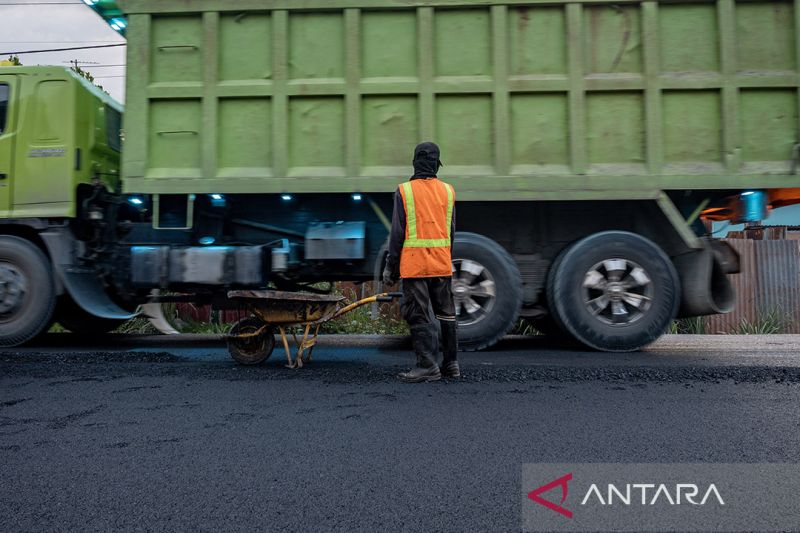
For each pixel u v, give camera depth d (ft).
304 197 19.31
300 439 8.77
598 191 17.60
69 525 5.99
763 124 17.53
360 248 18.60
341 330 28.14
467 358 16.78
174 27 18.48
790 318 31.32
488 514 6.19
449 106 17.98
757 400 10.97
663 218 18.44
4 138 19.81
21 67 20.08
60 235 19.57
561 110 17.83
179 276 18.63
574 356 17.20
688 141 17.62
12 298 19.51
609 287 17.85
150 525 5.98
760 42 17.53
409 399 11.23
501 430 9.14
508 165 17.74
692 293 18.16
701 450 8.15
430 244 13.11
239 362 15.38
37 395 11.75
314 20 18.25
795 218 47.19
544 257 19.19
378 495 6.68
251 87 18.17
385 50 18.06
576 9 17.70
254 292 14.71
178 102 18.51
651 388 12.03
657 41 17.61
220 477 7.26
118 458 7.99
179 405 10.88
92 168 20.52
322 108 18.24
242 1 18.16
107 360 16.31
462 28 17.95
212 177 18.24
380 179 17.90
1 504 6.53
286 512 6.24
